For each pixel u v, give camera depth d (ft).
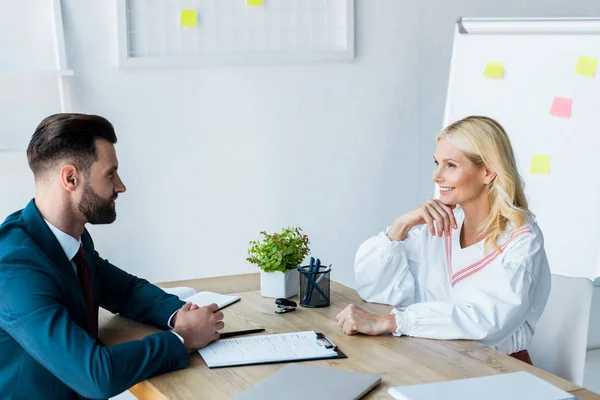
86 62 9.27
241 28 10.01
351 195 11.04
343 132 10.84
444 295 6.39
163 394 4.42
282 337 5.38
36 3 8.94
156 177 9.83
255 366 4.85
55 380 5.01
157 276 10.00
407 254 6.57
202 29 9.80
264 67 10.21
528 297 5.62
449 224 6.20
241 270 10.48
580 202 9.83
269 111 10.34
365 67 10.86
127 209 9.71
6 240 4.99
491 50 10.12
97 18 9.26
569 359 6.26
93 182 5.22
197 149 10.00
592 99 9.85
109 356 4.59
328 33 10.52
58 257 5.16
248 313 6.05
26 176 9.11
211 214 10.20
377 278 6.40
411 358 4.96
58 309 4.77
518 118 10.02
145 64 9.48
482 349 5.16
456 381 4.36
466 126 6.00
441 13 11.25
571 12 12.15
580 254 9.78
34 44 8.98
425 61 11.25
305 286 6.23
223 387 4.50
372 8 10.79
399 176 11.34
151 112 9.69
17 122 9.00
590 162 9.84
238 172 10.28
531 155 9.96
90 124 5.23
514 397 4.10
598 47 9.82
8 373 4.86
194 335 5.16
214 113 10.02
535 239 5.84
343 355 5.01
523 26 10.02
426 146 11.46
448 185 6.06
